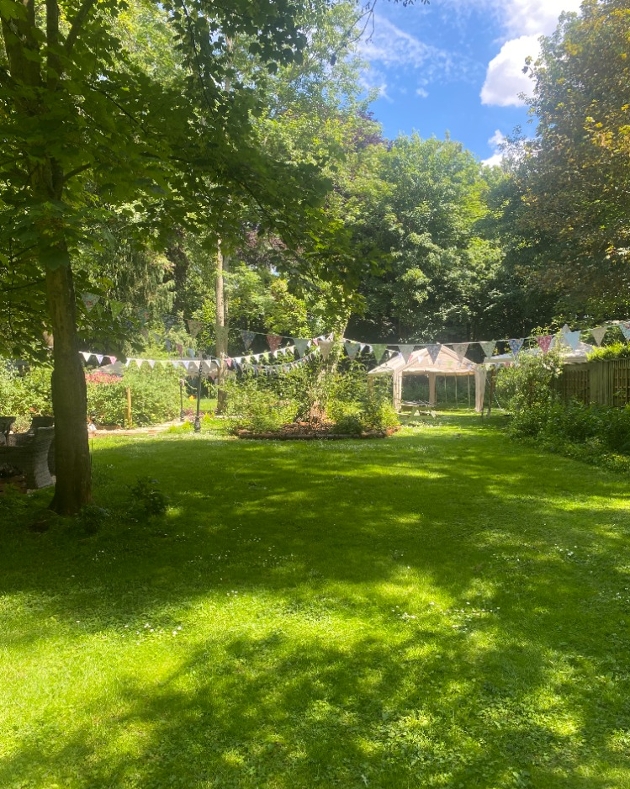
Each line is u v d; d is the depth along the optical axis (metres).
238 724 2.39
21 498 6.25
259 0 5.70
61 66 5.10
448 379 29.97
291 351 16.30
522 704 2.52
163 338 19.23
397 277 26.06
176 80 6.58
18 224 3.83
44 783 2.06
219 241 7.65
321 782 2.06
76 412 5.71
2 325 6.98
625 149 11.01
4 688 2.67
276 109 20.20
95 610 3.54
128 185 4.66
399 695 2.59
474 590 3.82
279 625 3.31
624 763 2.15
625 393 10.91
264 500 6.54
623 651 2.98
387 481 7.71
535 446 11.12
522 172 17.55
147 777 2.09
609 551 4.57
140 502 5.75
